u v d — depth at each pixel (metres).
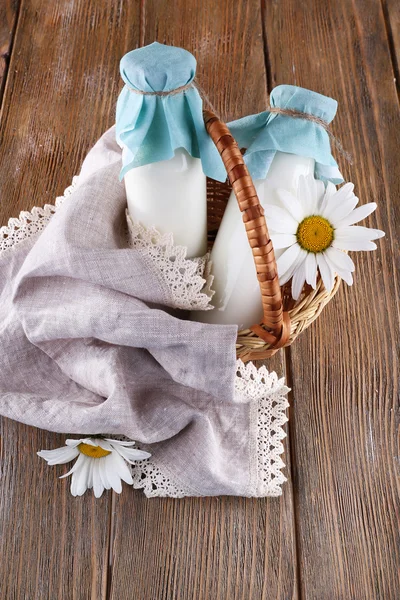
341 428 0.83
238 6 1.28
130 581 0.72
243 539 0.75
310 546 0.75
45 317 0.75
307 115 0.70
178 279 0.73
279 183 0.73
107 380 0.75
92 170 0.88
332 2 1.29
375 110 1.15
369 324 0.92
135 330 0.71
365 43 1.24
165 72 0.62
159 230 0.75
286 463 0.80
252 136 0.76
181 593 0.72
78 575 0.72
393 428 0.83
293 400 0.85
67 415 0.75
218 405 0.80
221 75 1.19
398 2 1.30
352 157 1.09
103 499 0.76
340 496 0.78
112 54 1.21
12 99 1.14
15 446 0.79
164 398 0.78
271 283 0.65
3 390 0.80
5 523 0.75
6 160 1.06
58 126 1.11
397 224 1.02
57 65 1.19
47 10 1.26
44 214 0.88
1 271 0.86
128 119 0.65
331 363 0.88
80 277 0.73
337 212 0.74
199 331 0.70
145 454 0.74
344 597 0.72
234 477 0.76
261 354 0.77
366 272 0.97
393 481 0.79
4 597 0.71
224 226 0.76
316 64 1.21
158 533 0.75
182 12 1.27
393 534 0.76
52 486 0.77
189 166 0.70
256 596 0.72
